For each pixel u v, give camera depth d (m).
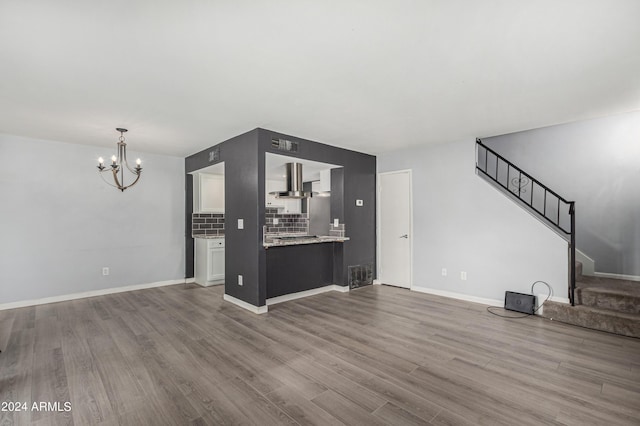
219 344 2.89
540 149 4.76
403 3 1.60
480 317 3.65
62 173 4.42
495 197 4.15
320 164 4.79
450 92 2.78
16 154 4.10
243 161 4.05
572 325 3.38
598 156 4.38
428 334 3.13
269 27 1.80
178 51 2.06
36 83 2.51
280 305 4.19
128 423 1.79
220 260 5.42
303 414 1.87
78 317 3.66
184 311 3.91
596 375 2.31
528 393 2.08
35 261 4.21
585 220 4.47
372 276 5.44
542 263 3.78
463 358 2.60
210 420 1.82
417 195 4.97
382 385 2.19
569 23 1.78
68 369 2.42
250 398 2.04
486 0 1.59
